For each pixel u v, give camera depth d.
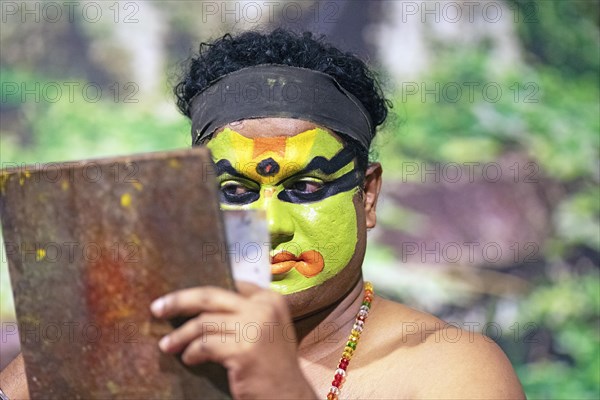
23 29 4.30
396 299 4.17
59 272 1.20
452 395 1.51
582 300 4.21
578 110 4.33
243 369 1.11
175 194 1.12
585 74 4.38
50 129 4.27
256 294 1.13
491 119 4.27
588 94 4.36
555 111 4.32
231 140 1.66
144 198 1.13
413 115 4.26
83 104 4.29
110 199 1.15
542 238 4.24
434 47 4.28
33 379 1.25
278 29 1.91
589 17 4.40
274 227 1.62
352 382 1.62
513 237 4.23
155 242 1.13
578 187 4.28
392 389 1.58
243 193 1.68
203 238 1.12
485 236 4.23
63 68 4.30
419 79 4.26
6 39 4.29
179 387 1.16
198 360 1.12
